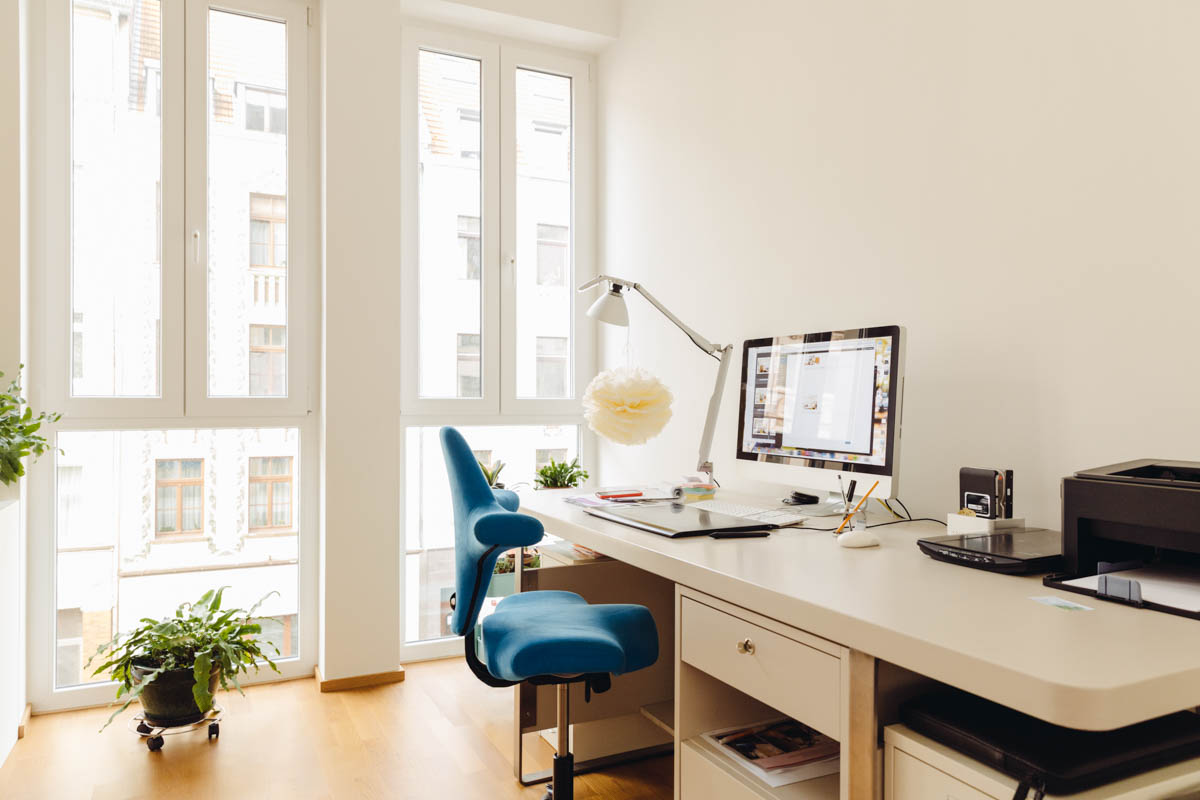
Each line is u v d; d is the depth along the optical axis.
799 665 1.07
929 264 1.78
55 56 2.49
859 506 1.63
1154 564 1.17
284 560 2.81
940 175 1.75
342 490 2.67
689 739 1.34
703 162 2.59
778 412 1.95
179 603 2.68
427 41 2.99
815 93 2.12
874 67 1.93
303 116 2.80
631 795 1.97
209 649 2.26
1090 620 0.93
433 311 3.03
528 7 2.97
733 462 2.41
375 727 2.37
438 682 2.74
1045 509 1.53
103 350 2.57
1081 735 0.89
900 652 0.89
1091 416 1.45
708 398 2.56
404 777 2.05
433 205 3.03
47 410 2.47
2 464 2.06
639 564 1.44
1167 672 0.75
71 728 2.35
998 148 1.62
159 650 2.30
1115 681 0.72
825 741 1.33
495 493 1.74
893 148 1.87
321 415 2.72
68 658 2.54
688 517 1.70
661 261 2.83
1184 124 1.31
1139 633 0.88
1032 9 1.55
